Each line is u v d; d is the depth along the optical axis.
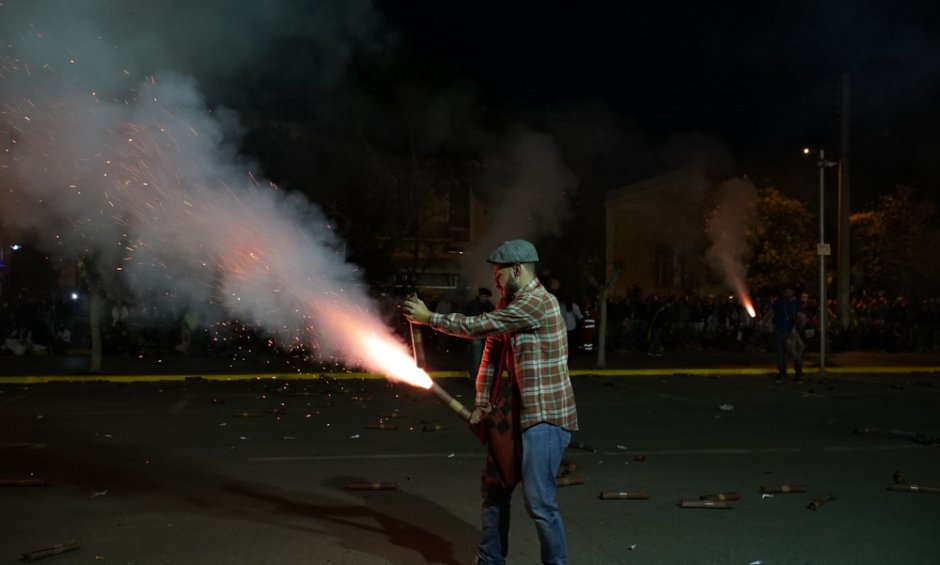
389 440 9.54
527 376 4.57
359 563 5.34
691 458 8.80
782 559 5.57
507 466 4.62
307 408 12.11
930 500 7.16
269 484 7.40
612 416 11.76
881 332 24.97
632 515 6.58
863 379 17.56
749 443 9.72
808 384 16.30
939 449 9.49
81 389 14.24
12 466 8.02
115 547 5.58
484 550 4.78
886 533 6.17
